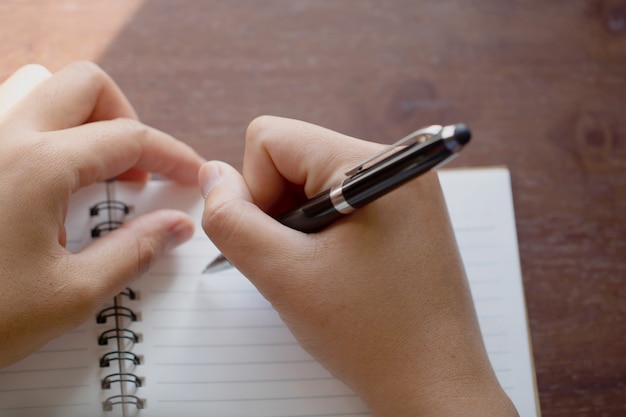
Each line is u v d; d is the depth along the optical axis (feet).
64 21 1.81
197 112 1.80
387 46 1.84
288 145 1.54
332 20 1.84
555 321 1.74
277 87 1.81
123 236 1.57
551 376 1.72
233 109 1.80
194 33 1.82
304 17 1.84
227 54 1.82
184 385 1.61
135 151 1.61
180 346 1.62
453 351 1.50
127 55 1.81
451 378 1.49
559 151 1.81
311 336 1.51
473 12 1.86
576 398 1.71
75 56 1.80
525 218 1.78
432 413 1.48
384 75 1.83
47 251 1.51
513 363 1.65
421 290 1.50
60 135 1.54
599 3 1.86
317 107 1.81
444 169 1.78
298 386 1.61
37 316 1.50
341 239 1.50
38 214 1.50
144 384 1.61
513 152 1.81
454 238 1.56
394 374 1.49
